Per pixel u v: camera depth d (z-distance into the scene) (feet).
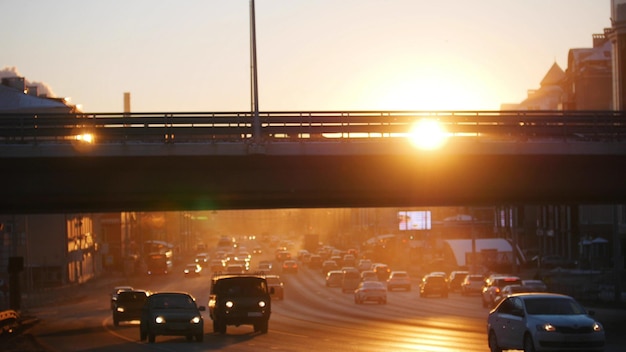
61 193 185.68
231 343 160.35
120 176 186.91
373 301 315.78
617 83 407.23
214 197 195.31
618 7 407.03
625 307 268.82
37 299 377.91
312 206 230.27
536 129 189.26
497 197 208.64
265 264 555.28
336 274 442.09
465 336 172.55
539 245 576.61
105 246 610.24
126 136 182.29
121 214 653.30
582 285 336.29
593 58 547.49
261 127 185.47
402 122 186.19
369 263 554.05
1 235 449.48
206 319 253.44
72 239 506.48
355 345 153.28
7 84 544.21
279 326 210.59
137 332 197.98
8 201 194.18
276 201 211.82
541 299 122.83
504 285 288.30
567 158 189.67
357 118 185.68
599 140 189.47
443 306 293.23
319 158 186.91
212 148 178.50
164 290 398.62
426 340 162.81
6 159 175.22
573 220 510.99
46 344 166.20
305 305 311.27
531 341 116.88
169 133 182.80
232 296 187.52
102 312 302.66
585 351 115.44
